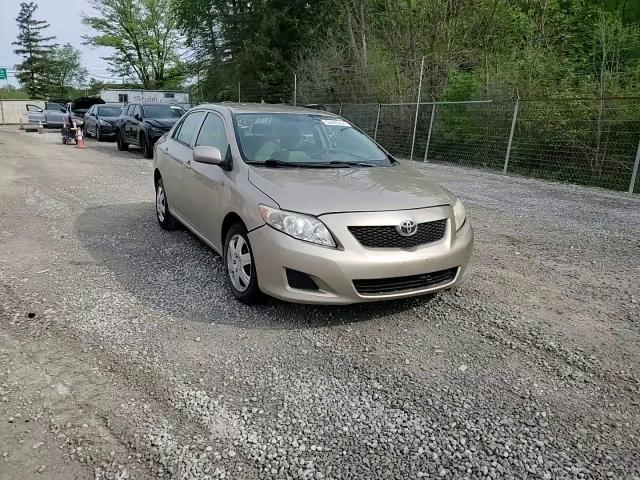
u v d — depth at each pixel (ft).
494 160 45.01
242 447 8.05
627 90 38.68
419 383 9.89
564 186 35.91
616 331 12.28
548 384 9.92
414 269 11.73
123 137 56.13
